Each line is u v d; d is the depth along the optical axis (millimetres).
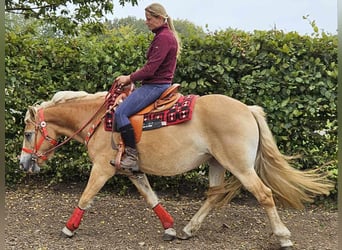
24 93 5809
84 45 5961
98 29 6453
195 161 4133
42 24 6422
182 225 4746
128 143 4082
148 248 4082
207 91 5586
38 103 5680
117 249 4023
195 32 5594
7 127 5855
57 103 4469
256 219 4973
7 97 5754
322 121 5539
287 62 5367
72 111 4445
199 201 5727
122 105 4078
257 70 5430
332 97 5305
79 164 5934
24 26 6418
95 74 5695
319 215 5156
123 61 5652
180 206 5422
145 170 4254
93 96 4500
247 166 3975
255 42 5441
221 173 4477
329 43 5379
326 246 4188
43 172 6184
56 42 6047
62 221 4801
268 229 4668
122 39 5848
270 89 5387
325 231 4629
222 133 3967
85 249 4000
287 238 4035
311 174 4277
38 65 5844
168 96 4145
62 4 6254
